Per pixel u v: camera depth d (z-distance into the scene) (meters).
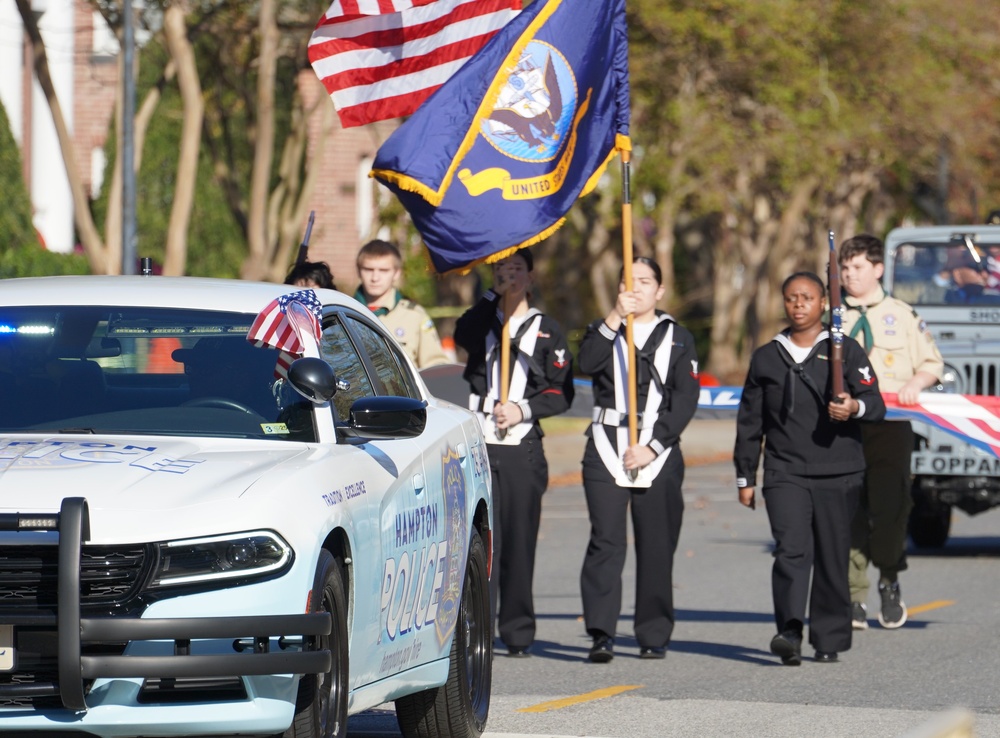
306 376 13.56
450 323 77.25
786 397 21.55
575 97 21.98
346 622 13.17
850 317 25.05
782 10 65.19
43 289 15.18
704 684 20.20
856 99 73.50
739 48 65.19
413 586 14.91
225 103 55.81
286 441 13.72
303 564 12.15
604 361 21.92
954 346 34.34
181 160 43.25
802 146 71.50
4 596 11.72
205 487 12.23
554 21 21.89
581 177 22.03
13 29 65.12
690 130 69.50
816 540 21.77
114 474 12.26
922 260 36.94
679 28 61.91
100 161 72.94
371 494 13.81
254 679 11.96
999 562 33.50
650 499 21.89
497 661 22.12
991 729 17.27
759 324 98.44
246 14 49.50
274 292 15.45
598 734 17.12
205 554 11.82
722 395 26.92
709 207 74.88
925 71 74.25
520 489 22.02
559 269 93.25
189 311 14.80
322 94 50.47
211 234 65.44
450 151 21.47
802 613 21.47
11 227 53.69
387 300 24.02
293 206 53.19
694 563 32.94
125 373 14.31
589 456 22.03
